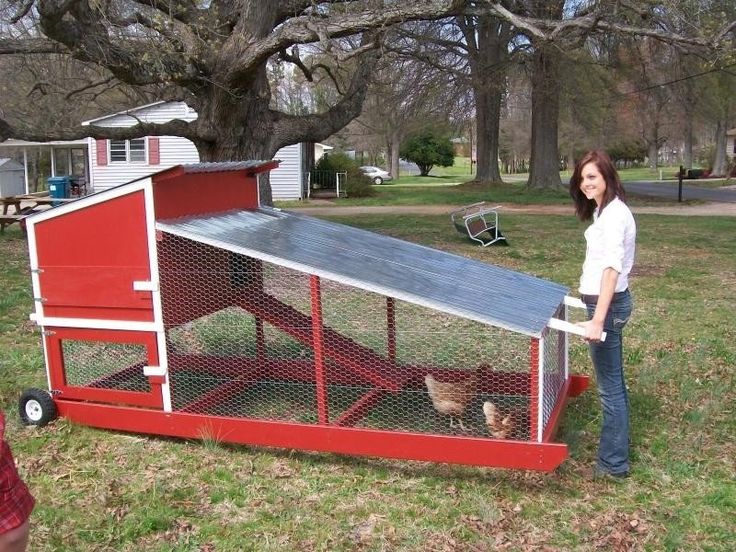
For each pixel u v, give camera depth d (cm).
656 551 351
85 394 493
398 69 2534
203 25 1340
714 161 5703
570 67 2634
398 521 379
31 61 1977
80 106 3073
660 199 2927
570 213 2311
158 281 451
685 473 432
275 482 423
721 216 2205
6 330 772
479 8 1304
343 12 1463
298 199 3042
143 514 382
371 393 487
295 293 741
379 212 2381
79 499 403
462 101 2978
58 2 1159
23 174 3791
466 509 391
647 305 911
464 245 1509
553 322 397
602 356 411
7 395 564
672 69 2577
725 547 355
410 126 4178
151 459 452
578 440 475
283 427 440
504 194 3092
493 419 422
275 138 1517
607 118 3775
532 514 385
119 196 448
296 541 360
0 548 216
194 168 470
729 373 626
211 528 371
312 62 2077
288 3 1505
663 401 555
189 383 547
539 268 1205
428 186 3953
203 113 1465
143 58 1224
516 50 2500
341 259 453
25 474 431
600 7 1208
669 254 1387
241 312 729
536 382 396
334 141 6506
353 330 666
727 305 909
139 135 1471
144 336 462
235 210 552
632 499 402
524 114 5659
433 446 411
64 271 471
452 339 653
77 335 480
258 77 1470
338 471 437
